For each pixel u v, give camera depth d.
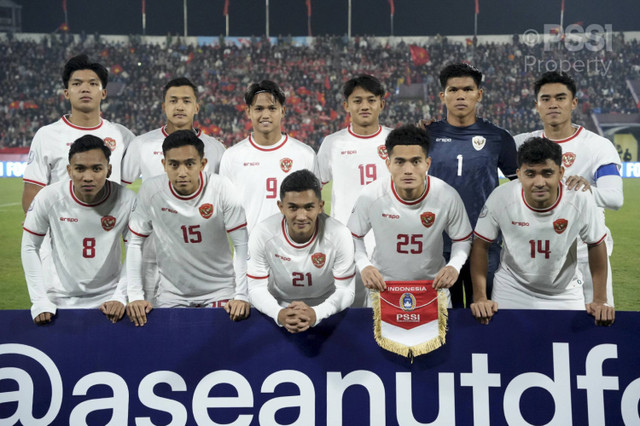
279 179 4.01
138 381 3.01
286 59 28.27
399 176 3.12
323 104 25.77
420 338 2.95
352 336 3.01
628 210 12.73
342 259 3.21
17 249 9.09
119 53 27.73
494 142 3.75
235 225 3.34
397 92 26.67
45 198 3.34
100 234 3.40
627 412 2.94
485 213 3.29
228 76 27.28
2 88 25.70
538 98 3.93
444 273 3.05
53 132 4.06
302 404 3.00
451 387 2.98
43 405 3.00
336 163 4.22
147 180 3.36
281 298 3.41
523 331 2.98
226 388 3.01
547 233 3.19
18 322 3.03
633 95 25.88
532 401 2.96
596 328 2.97
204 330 3.04
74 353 3.02
